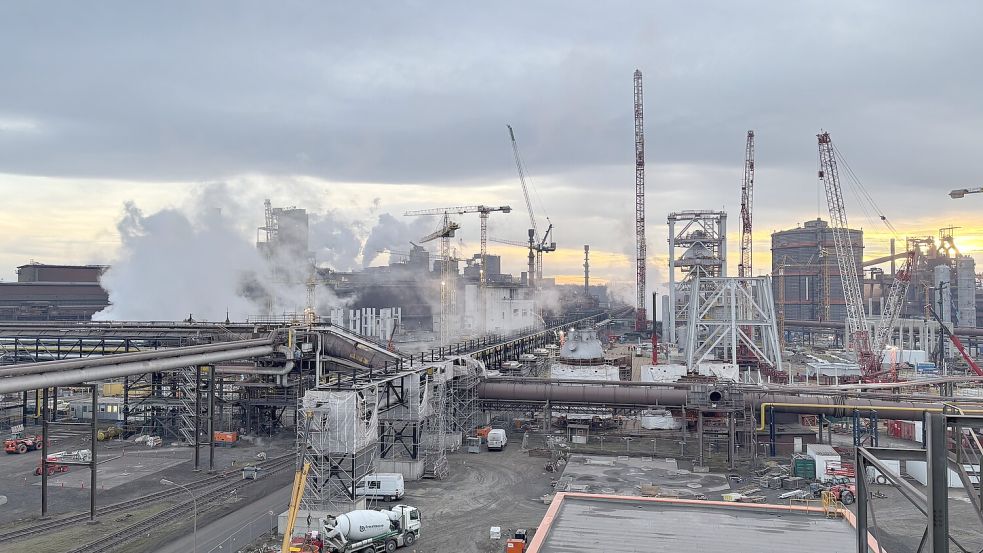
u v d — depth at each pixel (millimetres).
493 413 147750
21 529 71938
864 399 109250
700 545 49156
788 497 84438
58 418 138875
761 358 199375
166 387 141000
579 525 53312
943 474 20578
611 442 122500
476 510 82000
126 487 90125
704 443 117812
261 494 87438
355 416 76750
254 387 127312
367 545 67188
